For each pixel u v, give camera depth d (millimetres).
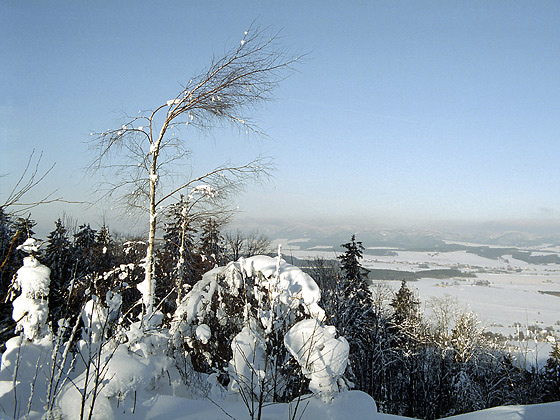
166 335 7883
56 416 5406
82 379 6352
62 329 5902
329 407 6781
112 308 7289
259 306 8594
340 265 25969
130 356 6805
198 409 6910
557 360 23047
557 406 7707
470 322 28594
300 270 8883
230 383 8055
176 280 10422
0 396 6117
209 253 12102
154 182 9898
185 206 10328
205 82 9586
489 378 28281
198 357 9344
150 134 10008
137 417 6266
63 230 20422
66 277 17688
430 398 25453
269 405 7227
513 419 7266
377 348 24469
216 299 10023
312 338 6691
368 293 25922
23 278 7277
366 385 22969
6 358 6844
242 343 7949
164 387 7621
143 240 10523
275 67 9477
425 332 28922
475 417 7809
